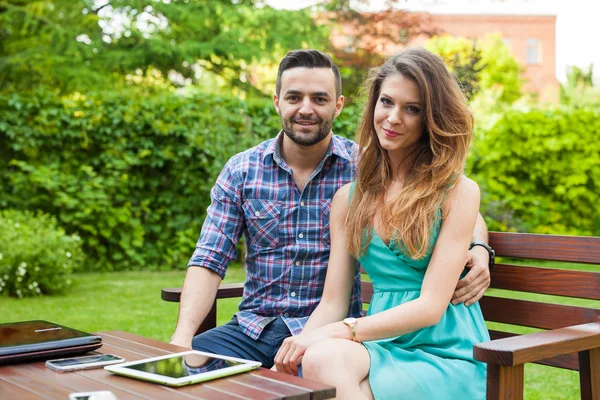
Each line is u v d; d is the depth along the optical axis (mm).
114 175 6883
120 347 1826
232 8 12008
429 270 1954
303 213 2396
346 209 2176
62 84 10273
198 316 2314
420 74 1998
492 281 2289
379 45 12188
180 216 7168
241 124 7055
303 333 1910
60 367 1569
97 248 6891
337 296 2137
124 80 11664
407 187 2037
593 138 7324
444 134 2000
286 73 2355
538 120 7281
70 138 6969
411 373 1806
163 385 1441
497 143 7316
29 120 6879
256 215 2412
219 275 2420
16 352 1632
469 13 24188
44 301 5184
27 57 9906
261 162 2461
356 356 1790
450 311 2004
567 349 1615
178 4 11688
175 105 7078
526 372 3518
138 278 6426
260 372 1547
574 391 3131
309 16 12180
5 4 10125
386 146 2057
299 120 2338
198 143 6949
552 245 2154
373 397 1771
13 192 6781
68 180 6848
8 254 5340
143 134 7070
